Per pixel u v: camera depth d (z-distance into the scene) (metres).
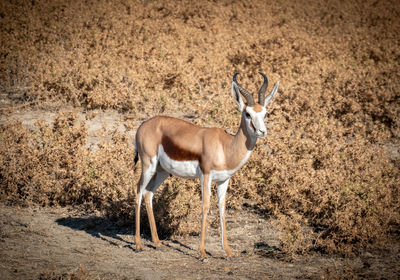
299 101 32.16
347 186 19.30
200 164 15.84
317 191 19.42
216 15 59.53
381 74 39.19
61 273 14.33
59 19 53.25
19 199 21.11
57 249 16.39
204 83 36.59
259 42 45.88
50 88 35.75
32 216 19.55
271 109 31.55
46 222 19.02
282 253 16.56
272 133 27.33
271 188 20.97
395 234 18.03
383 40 53.25
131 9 58.59
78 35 46.12
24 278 13.92
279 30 53.59
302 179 20.41
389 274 14.80
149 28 50.03
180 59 39.03
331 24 63.34
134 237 18.06
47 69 36.03
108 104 33.84
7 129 24.70
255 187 21.67
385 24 62.97
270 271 15.05
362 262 15.77
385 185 19.83
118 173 20.69
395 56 47.00
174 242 17.70
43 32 48.19
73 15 54.22
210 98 32.59
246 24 56.94
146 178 17.05
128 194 19.19
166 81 36.41
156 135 16.84
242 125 15.34
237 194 21.25
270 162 22.00
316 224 19.22
